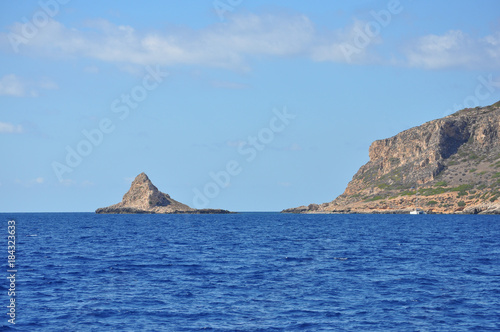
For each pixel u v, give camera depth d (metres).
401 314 35.06
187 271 54.00
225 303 38.28
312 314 35.06
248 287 44.50
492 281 47.19
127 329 31.73
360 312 35.62
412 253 72.50
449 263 60.38
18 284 45.62
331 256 68.69
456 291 42.47
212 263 60.78
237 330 31.53
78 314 35.06
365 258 66.06
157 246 85.75
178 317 34.34
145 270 54.72
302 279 48.66
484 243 90.12
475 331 31.36
